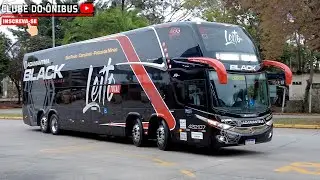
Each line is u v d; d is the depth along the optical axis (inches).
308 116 1229.1
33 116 950.4
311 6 949.2
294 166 446.3
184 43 564.1
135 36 653.3
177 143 601.0
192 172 422.9
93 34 1398.9
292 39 1262.3
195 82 542.6
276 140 687.7
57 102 859.4
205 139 527.8
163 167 456.1
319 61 1753.2
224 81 492.1
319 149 579.8
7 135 855.1
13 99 2625.5
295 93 1604.3
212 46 542.0
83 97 775.7
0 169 455.5
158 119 607.2
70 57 823.7
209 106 524.4
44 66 911.0
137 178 397.4
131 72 653.9
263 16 1066.1
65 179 399.2
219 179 384.8
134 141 650.2
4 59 2138.3
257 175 399.9
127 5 2135.8
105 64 717.9
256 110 543.8
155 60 609.6
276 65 568.7
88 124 760.3
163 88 592.1
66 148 639.1
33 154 572.1
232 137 520.7
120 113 676.1
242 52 558.6
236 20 1507.1
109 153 577.0
